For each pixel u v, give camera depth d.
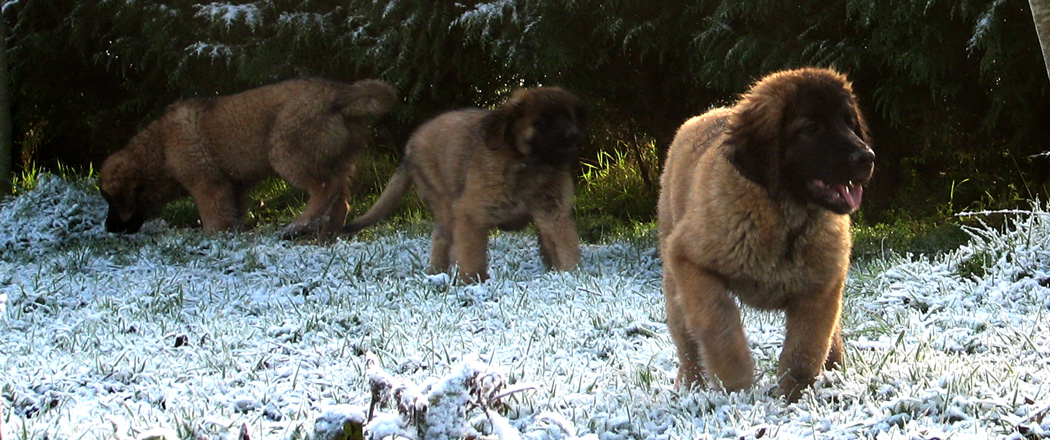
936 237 4.59
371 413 2.65
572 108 4.19
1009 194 5.13
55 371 3.35
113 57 5.56
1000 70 4.60
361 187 5.86
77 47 5.57
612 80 5.34
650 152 6.03
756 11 4.68
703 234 3.01
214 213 5.05
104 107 5.94
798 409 2.97
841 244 3.02
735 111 3.03
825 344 3.06
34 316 3.88
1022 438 2.77
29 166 6.27
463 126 4.30
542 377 3.27
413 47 5.23
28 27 5.78
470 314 3.83
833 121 2.97
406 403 2.53
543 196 4.23
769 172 2.96
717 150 3.05
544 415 2.75
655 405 3.06
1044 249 3.94
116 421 2.83
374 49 5.16
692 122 3.31
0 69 5.24
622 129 6.02
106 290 4.16
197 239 4.79
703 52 4.86
